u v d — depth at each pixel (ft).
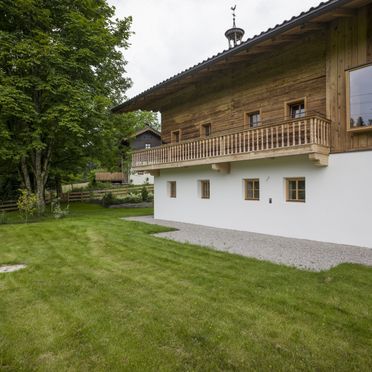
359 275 15.49
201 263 18.26
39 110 45.98
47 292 13.83
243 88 32.81
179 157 37.11
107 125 50.08
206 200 36.22
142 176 136.87
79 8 47.32
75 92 42.70
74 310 11.89
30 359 8.75
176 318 11.10
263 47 27.09
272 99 29.55
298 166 26.11
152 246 23.08
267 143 26.03
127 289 14.12
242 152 28.12
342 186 23.22
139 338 9.77
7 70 43.11
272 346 9.21
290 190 27.37
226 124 35.06
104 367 8.34
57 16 45.42
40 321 11.00
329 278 14.99
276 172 27.96
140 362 8.53
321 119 23.16
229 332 10.03
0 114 39.86
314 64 25.75
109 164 63.82
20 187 64.49
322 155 23.58
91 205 72.95
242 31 41.39
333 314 11.14
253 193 30.78
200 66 30.14
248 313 11.38
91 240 25.59
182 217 40.19
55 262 19.04
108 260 19.31
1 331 10.31
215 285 14.40
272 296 12.87
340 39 23.41
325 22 23.72
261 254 20.70
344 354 8.75
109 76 54.13
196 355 8.84
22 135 43.11
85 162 61.46
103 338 9.80
